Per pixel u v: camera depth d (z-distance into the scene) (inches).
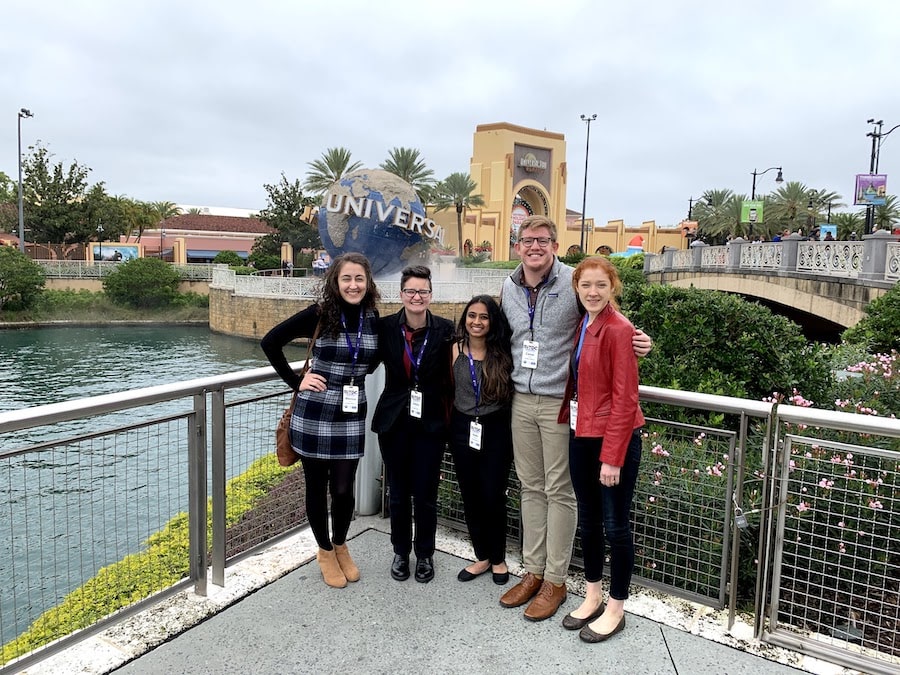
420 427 115.8
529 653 97.8
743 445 102.2
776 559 99.9
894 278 463.2
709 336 187.6
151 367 923.4
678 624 107.0
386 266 919.7
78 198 1863.9
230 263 2020.2
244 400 124.4
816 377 187.5
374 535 140.1
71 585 97.9
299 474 144.3
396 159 1972.2
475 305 111.0
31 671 91.0
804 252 611.2
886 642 108.0
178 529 112.3
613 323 97.0
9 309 1409.9
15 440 191.8
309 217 1380.4
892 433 87.4
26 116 1561.3
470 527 120.4
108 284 1510.8
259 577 119.8
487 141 2394.2
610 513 100.9
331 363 110.6
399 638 101.0
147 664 93.5
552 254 107.8
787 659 97.4
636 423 97.8
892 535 114.3
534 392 109.0
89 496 97.6
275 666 93.5
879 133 922.7
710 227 2219.5
